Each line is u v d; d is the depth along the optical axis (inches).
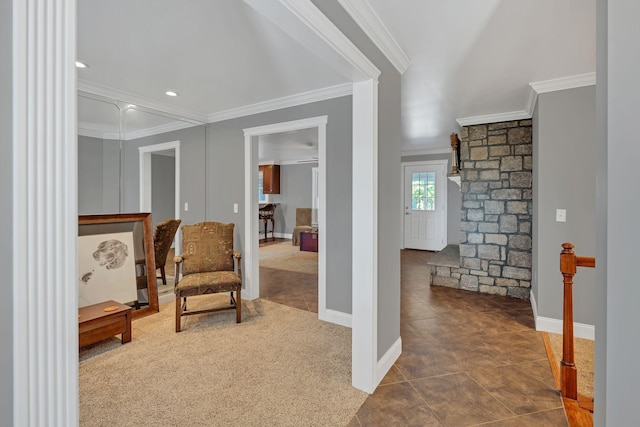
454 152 182.7
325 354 96.3
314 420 67.7
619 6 30.6
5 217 20.7
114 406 71.6
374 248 77.2
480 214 163.0
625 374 30.4
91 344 102.3
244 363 90.8
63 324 23.0
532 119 144.9
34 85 21.5
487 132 160.4
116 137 126.3
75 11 23.4
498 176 158.6
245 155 147.9
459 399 75.0
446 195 275.4
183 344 102.7
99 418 67.6
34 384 21.8
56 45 22.4
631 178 30.0
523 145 152.9
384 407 72.0
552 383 81.6
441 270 175.0
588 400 74.5
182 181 150.4
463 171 166.4
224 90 122.8
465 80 112.2
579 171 110.8
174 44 86.2
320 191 125.2
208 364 90.2
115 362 91.1
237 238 151.8
